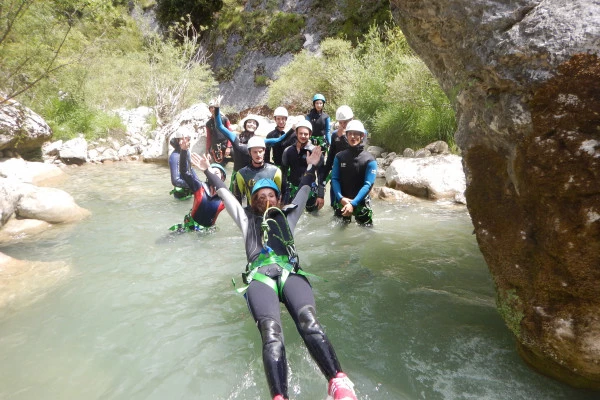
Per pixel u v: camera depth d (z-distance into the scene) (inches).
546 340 82.7
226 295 141.9
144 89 534.6
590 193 74.9
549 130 78.4
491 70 84.9
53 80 343.0
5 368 107.3
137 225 216.5
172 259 172.1
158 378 102.7
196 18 810.2
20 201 223.0
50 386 100.7
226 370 105.0
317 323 91.7
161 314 131.2
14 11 255.8
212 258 172.2
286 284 102.4
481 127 95.1
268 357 85.1
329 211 231.8
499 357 103.7
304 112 508.4
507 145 89.6
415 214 222.4
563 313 80.3
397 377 99.8
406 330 118.4
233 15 770.8
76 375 104.3
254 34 716.7
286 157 215.2
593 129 74.0
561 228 78.4
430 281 147.1
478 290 139.9
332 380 81.8
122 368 106.7
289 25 677.3
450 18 94.7
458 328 117.9
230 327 123.6
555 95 76.5
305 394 95.3
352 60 450.3
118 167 385.4
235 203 121.3
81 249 185.6
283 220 111.6
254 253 108.5
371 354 108.7
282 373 83.0
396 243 182.4
